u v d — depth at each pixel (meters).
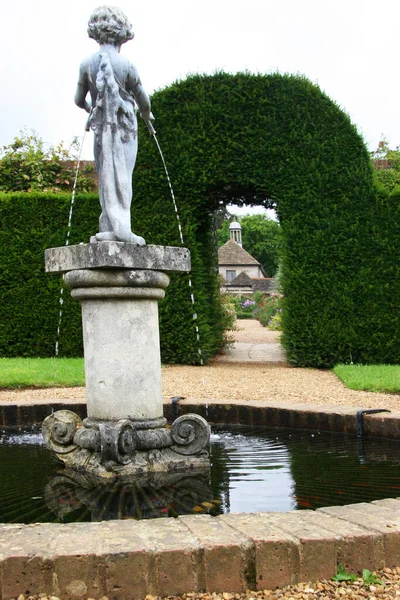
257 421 6.57
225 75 12.46
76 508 3.73
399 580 2.60
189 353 12.38
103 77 4.57
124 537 2.63
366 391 8.05
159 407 4.69
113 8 4.73
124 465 4.41
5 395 8.00
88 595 2.45
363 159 12.22
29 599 2.41
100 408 4.55
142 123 12.63
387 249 11.98
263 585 2.56
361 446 5.53
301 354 12.18
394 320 11.91
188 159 12.47
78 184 16.77
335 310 12.07
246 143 12.43
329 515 2.94
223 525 2.80
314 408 6.34
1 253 12.84
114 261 4.28
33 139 17.36
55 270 4.55
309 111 12.29
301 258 12.26
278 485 4.20
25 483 4.36
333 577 2.60
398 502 3.16
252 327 29.97
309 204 12.26
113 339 4.51
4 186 16.48
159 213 12.49
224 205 14.10
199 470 4.61
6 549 2.50
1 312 12.79
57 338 12.24
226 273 65.44
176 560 2.51
